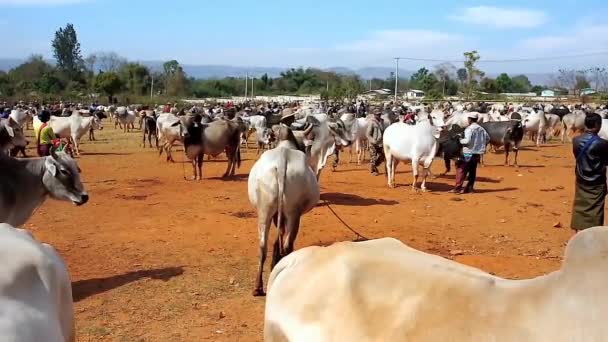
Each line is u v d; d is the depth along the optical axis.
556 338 2.33
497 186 17.20
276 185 7.50
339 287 2.87
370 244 3.28
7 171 7.74
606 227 2.47
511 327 2.43
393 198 14.85
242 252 9.73
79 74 106.88
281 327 2.96
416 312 2.62
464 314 2.53
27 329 2.71
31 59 113.00
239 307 7.30
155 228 11.27
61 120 23.86
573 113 33.97
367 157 25.39
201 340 6.28
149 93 103.88
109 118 59.72
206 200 14.26
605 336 2.26
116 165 21.22
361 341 2.63
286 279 3.16
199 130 17.44
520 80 143.62
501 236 11.10
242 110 45.28
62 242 10.20
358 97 98.75
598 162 8.77
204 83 122.31
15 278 2.96
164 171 19.67
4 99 73.56
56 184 8.12
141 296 7.60
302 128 12.81
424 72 150.50
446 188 16.70
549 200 15.02
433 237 10.88
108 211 12.82
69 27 131.25
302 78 129.38
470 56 87.69
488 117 31.95
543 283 2.51
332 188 16.33
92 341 6.18
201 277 8.41
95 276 8.37
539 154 26.95
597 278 2.36
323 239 10.61
